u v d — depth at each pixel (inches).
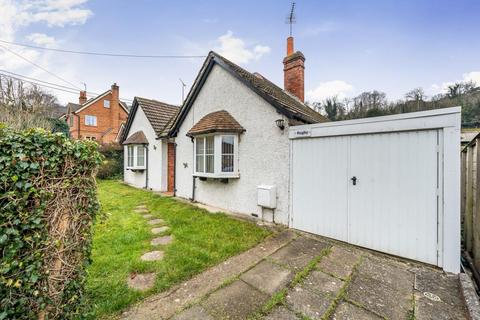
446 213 124.1
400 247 138.9
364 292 103.5
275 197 207.8
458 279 114.8
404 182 138.4
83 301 80.7
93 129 1048.2
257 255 141.2
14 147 65.0
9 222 62.9
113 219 214.8
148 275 115.2
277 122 201.9
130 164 482.0
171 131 341.1
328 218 171.9
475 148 134.5
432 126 127.8
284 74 417.4
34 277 66.7
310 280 113.2
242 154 241.8
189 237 166.9
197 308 91.6
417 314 89.3
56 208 72.2
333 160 170.4
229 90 259.6
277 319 85.8
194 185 305.4
